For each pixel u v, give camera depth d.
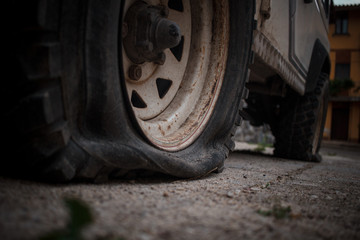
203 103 2.48
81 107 1.51
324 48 5.25
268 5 2.80
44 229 0.94
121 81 1.68
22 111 1.35
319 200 1.80
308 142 4.84
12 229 0.91
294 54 3.90
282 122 5.03
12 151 1.44
